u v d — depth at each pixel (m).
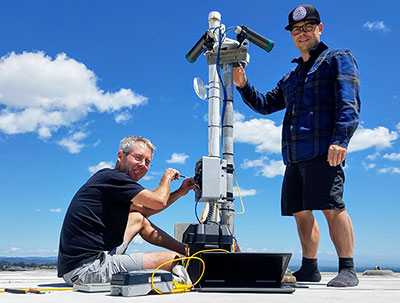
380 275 5.39
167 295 2.05
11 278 3.82
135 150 2.91
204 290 2.20
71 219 2.55
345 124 2.88
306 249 3.22
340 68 3.01
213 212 2.77
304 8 3.18
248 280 2.31
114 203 2.63
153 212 3.11
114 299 1.86
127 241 2.84
